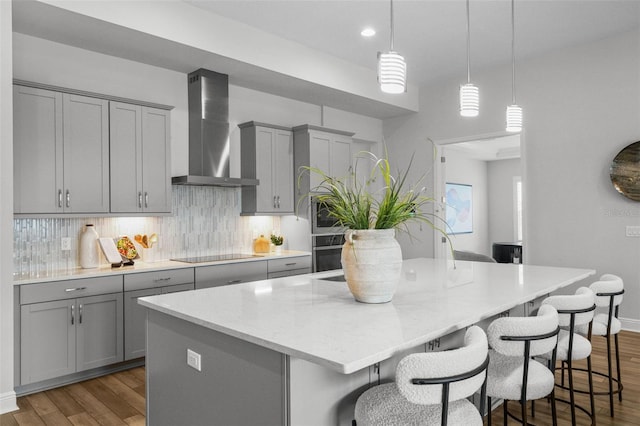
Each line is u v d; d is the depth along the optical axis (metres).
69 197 3.40
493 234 9.67
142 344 3.57
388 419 1.45
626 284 4.43
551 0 3.65
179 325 1.89
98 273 3.34
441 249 5.95
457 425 1.42
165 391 1.98
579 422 2.55
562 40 4.54
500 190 9.59
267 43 4.24
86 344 3.28
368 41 4.47
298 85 4.77
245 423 1.56
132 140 3.77
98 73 3.83
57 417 2.71
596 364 3.48
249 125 4.74
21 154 3.18
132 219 4.06
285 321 1.66
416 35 4.32
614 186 4.42
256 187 4.70
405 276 2.76
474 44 4.58
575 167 4.73
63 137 3.38
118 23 3.27
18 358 2.98
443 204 5.94
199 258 4.33
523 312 2.76
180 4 3.62
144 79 4.10
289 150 5.06
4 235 2.78
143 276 3.58
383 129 6.47
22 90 3.19
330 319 1.69
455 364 1.31
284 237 5.23
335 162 5.27
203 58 3.96
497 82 5.30
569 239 4.77
